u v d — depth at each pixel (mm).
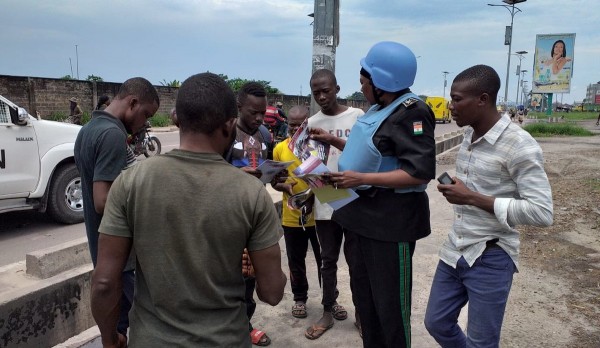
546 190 2113
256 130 3191
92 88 22547
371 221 2436
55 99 21031
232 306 1633
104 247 1587
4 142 5750
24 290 3371
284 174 2953
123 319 2768
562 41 33875
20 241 5996
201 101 1576
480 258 2301
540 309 4133
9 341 3234
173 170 1563
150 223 1540
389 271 2438
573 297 4379
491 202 2176
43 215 7223
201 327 1568
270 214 1635
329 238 3457
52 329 3523
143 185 1553
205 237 1540
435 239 5938
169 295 1553
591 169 12656
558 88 34438
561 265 5203
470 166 2344
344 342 3424
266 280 1666
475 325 2340
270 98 32062
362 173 2311
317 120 3549
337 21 5715
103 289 1579
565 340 3623
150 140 12641
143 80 2658
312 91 3551
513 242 2295
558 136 27078
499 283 2283
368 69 2402
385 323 2484
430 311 2570
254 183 1631
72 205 6664
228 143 1718
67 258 4328
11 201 5984
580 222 6961
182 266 1553
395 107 2350
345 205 2547
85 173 2506
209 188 1551
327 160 3166
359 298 2633
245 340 1688
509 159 2188
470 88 2203
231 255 1586
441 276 2543
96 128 2438
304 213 3338
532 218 2104
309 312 3912
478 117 2246
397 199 2416
